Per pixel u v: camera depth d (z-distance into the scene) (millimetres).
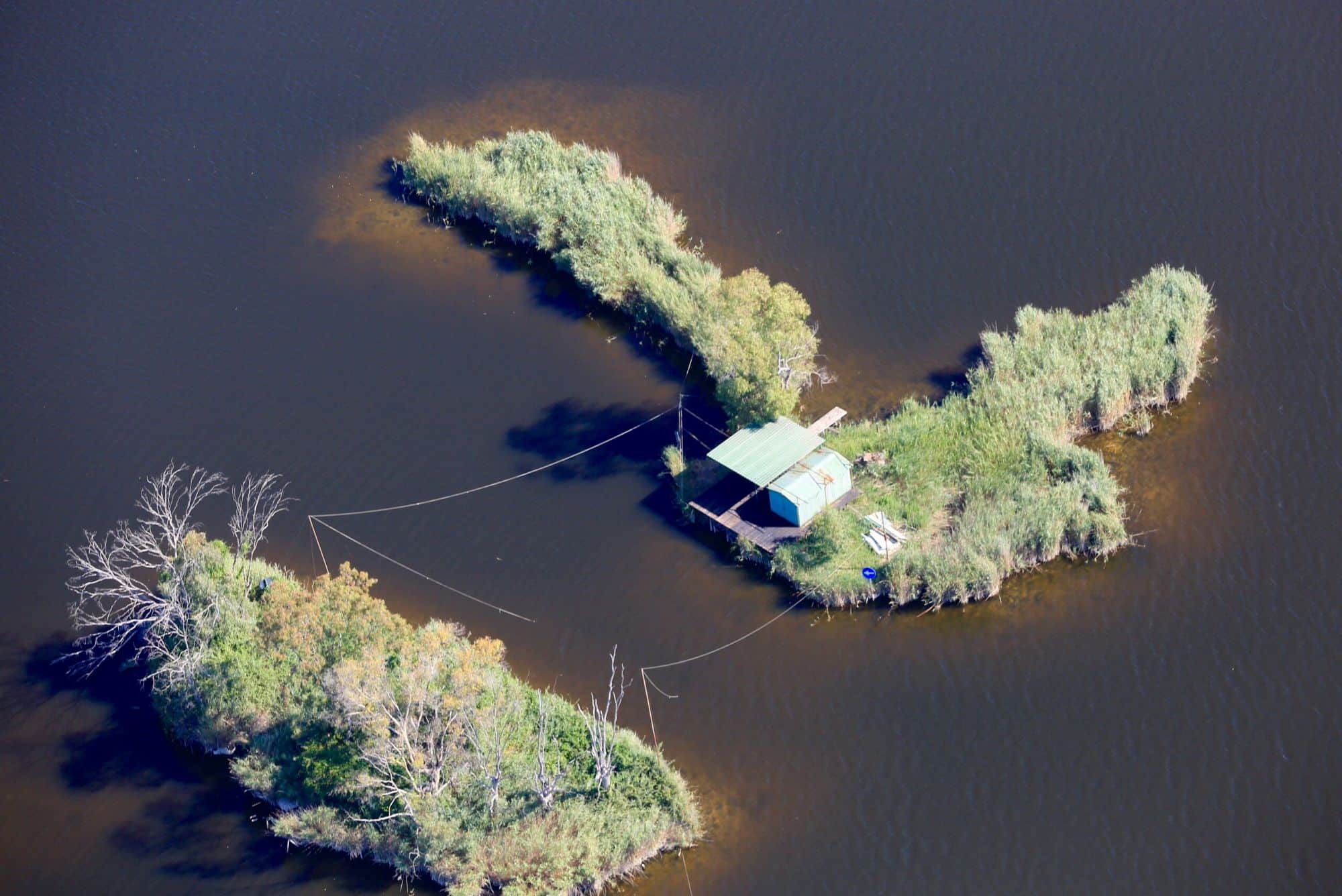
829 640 84750
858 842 75000
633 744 78750
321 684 78562
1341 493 89500
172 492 98438
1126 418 95375
